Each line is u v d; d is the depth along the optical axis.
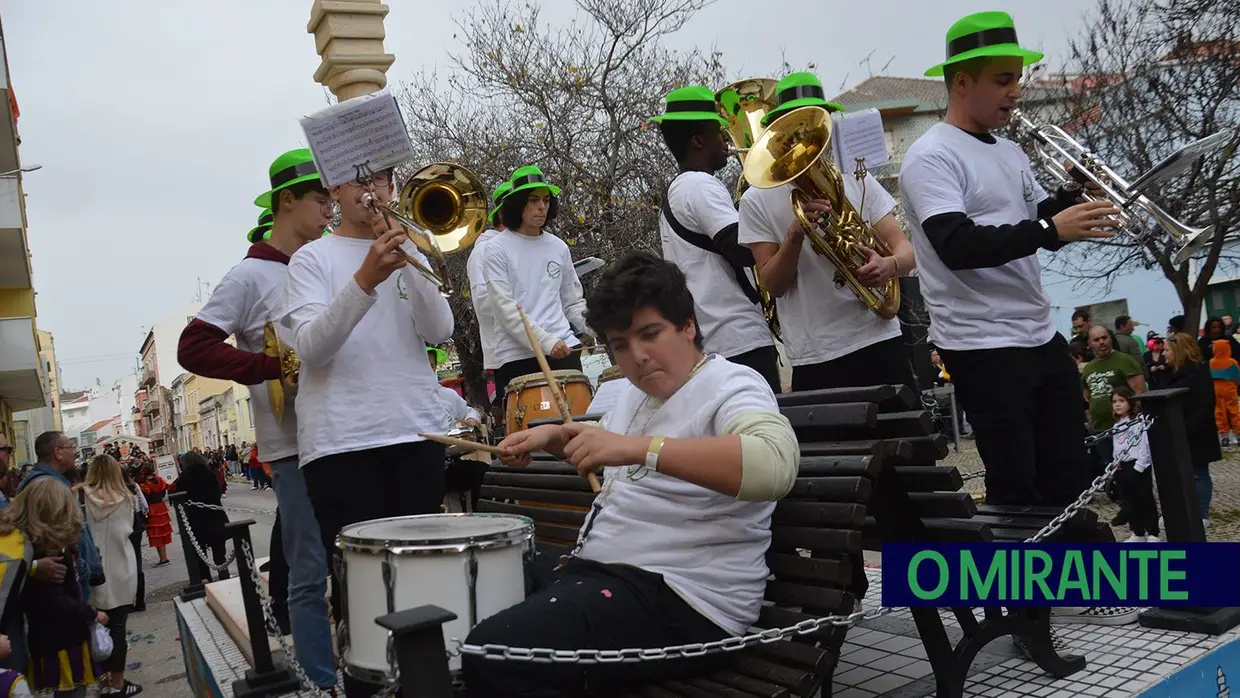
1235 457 12.91
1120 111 15.27
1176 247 3.22
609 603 2.28
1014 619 2.77
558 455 2.54
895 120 32.25
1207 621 3.05
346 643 2.38
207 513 8.83
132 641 9.14
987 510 3.34
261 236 6.48
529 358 5.34
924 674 3.10
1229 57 14.09
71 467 8.52
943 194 3.31
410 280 3.50
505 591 2.36
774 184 3.54
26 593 5.85
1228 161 14.42
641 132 16.25
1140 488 7.08
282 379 3.83
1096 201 3.15
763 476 2.16
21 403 31.88
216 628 5.78
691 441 2.21
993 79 3.38
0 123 18.75
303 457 3.39
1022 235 3.10
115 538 7.23
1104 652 2.98
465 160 17.42
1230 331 13.28
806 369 4.06
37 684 5.88
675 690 2.32
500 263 5.37
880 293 3.87
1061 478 3.44
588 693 2.32
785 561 2.52
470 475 5.53
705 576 2.38
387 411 3.38
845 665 3.27
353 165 3.10
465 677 2.22
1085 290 25.73
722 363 2.48
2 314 25.77
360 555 2.32
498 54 16.94
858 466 2.38
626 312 2.42
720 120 4.25
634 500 2.47
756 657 2.39
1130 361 9.21
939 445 2.44
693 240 4.06
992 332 3.30
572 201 16.17
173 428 99.69
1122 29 15.47
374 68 8.00
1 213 18.83
